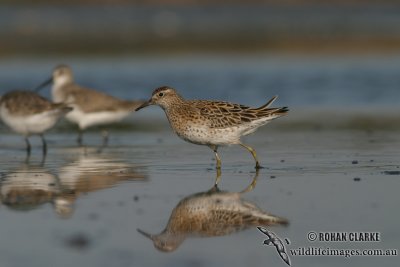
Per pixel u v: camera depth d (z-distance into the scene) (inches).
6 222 440.1
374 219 444.1
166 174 580.1
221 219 449.1
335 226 432.1
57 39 1680.6
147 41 1668.3
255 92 1067.9
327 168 592.4
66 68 875.4
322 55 1449.3
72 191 522.3
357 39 1670.8
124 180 558.9
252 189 522.9
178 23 2060.8
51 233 418.6
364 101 1003.3
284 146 703.7
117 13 2316.7
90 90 844.0
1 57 1414.9
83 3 2504.9
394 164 605.6
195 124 589.0
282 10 2418.8
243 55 1457.9
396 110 932.6
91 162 642.2
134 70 1267.2
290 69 1275.8
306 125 834.8
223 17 2225.6
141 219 447.5
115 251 390.6
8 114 711.1
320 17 2196.1
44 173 592.7
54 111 708.0
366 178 551.8
